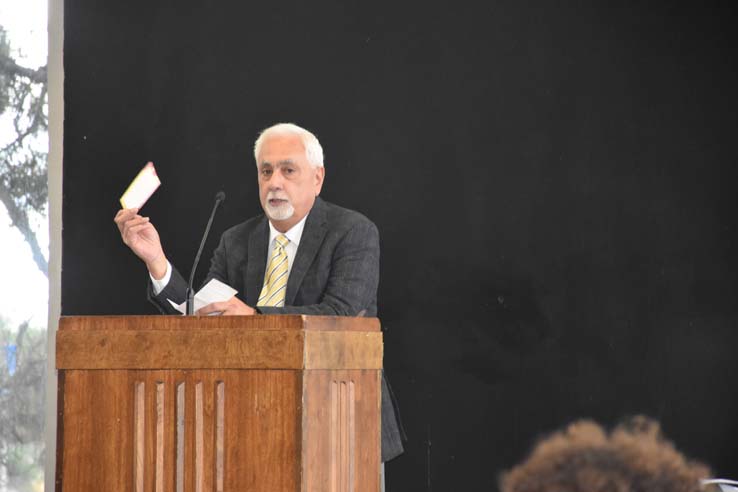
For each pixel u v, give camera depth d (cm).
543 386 1099
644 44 1098
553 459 177
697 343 1066
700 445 1055
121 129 1239
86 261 1235
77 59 1251
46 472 1215
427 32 1159
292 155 826
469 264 1131
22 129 1253
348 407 602
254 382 560
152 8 1241
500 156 1130
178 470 569
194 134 1226
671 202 1084
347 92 1181
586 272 1098
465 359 1123
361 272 794
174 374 574
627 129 1098
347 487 599
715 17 1080
